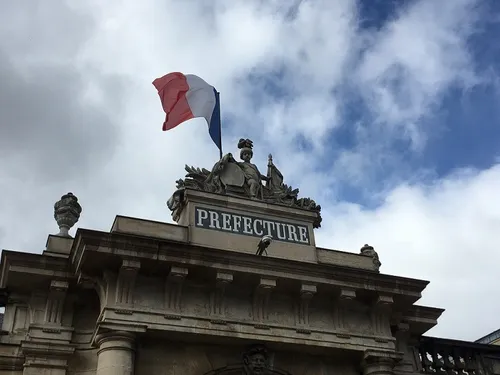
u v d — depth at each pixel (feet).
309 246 74.79
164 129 82.02
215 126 85.30
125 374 58.44
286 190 79.00
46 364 61.31
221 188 75.20
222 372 65.31
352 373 71.77
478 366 85.46
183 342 65.21
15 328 63.72
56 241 69.21
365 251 79.92
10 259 63.10
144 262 62.85
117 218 66.54
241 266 65.82
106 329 59.98
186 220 70.64
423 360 81.87
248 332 65.36
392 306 73.87
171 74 85.66
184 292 65.62
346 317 71.97
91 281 63.82
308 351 69.62
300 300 69.67
